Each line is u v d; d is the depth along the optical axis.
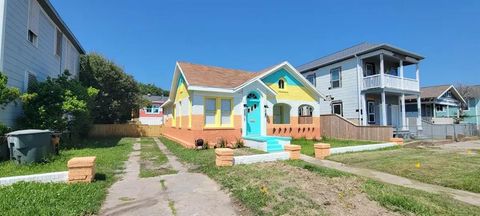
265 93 16.91
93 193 5.89
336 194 5.74
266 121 16.97
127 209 5.20
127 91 32.62
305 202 5.26
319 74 25.52
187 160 10.59
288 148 10.44
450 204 5.54
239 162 9.20
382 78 20.05
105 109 30.39
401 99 22.34
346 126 19.30
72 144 15.51
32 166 8.48
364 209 4.99
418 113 23.03
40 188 5.96
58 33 17.23
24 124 12.09
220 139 14.85
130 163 10.23
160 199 5.80
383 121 20.06
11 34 11.24
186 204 5.49
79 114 15.26
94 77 28.73
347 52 24.66
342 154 12.29
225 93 15.55
